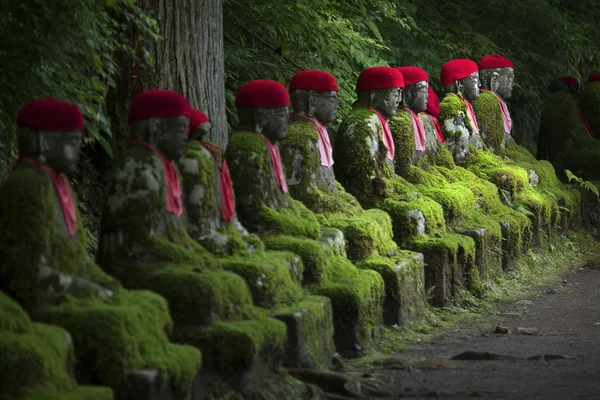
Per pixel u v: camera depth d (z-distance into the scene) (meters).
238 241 9.26
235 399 7.84
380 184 13.17
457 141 16.94
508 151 18.56
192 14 11.98
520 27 24.81
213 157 9.33
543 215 17.97
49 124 7.07
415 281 12.59
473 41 22.75
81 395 6.13
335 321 10.37
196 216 9.04
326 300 9.91
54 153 7.11
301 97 11.77
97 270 7.46
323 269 10.43
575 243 19.41
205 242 9.05
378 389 8.77
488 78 18.67
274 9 15.56
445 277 13.41
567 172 20.45
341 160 13.16
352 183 13.17
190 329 7.94
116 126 11.98
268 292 9.05
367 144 13.05
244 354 7.88
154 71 11.85
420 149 14.81
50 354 6.16
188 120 8.45
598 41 27.42
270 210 10.34
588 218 21.00
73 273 7.20
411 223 13.23
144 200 8.16
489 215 16.19
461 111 17.06
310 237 10.60
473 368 9.75
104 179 12.97
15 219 6.88
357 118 13.17
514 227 16.22
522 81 23.98
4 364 5.91
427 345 11.34
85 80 10.15
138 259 8.15
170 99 8.32
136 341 6.92
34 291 6.89
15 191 6.90
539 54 25.03
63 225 7.18
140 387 6.71
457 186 15.25
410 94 14.63
